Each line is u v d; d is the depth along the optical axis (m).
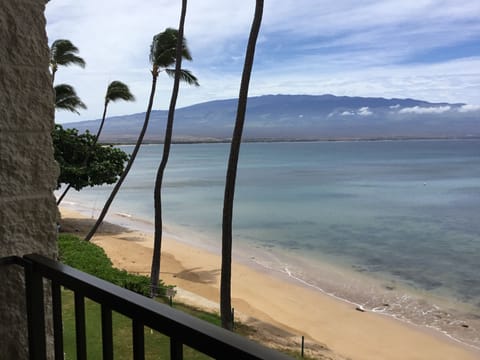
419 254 27.58
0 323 1.88
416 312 17.98
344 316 17.23
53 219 1.99
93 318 7.83
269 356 0.98
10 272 1.89
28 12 1.89
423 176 78.50
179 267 22.48
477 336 15.63
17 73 1.87
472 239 31.52
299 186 64.19
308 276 22.91
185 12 16.08
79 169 26.39
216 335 1.09
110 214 41.34
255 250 28.53
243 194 56.16
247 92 11.23
